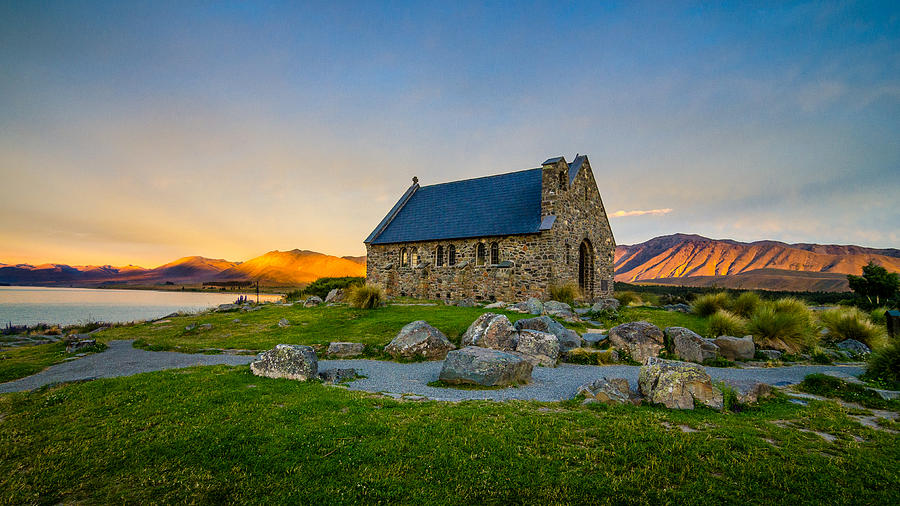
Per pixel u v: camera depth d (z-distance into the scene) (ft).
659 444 27.58
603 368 57.36
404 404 37.01
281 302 135.33
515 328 67.31
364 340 71.92
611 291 145.59
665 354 61.57
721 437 29.07
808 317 75.61
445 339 65.62
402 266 140.67
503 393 43.57
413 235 138.21
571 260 120.67
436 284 131.85
